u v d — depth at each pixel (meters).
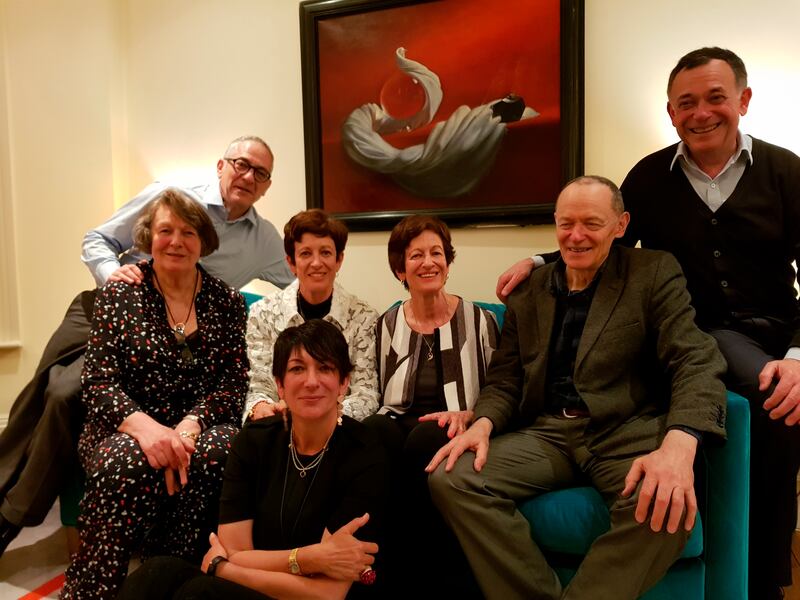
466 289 2.72
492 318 2.06
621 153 2.48
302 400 1.43
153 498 1.69
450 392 1.92
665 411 1.71
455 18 2.64
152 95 3.14
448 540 1.76
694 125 1.86
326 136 2.86
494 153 2.62
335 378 1.46
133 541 1.67
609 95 2.48
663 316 1.66
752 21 2.30
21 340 2.96
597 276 1.77
